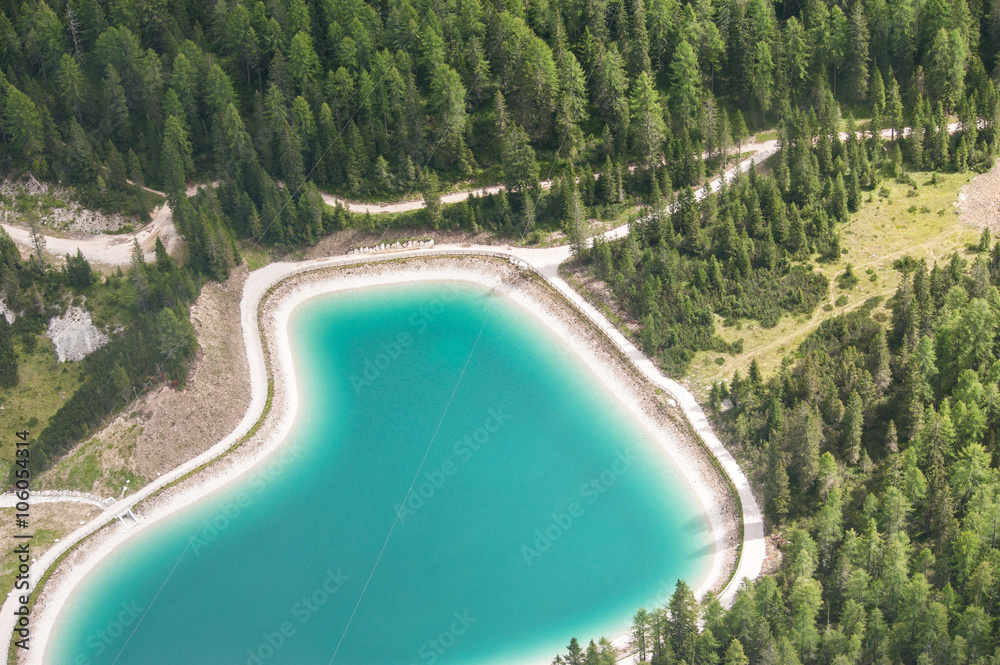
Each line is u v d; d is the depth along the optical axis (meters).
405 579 178.50
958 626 154.50
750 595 160.25
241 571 181.88
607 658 156.75
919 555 162.75
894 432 176.88
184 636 175.75
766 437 183.88
